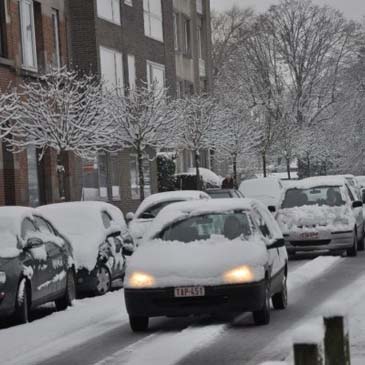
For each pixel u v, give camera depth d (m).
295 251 39.16
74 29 59.00
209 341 19.61
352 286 28.48
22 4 50.03
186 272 21.09
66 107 43.72
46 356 18.77
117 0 64.25
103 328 22.44
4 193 47.38
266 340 19.45
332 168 124.75
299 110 124.94
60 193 45.41
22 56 49.50
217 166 100.44
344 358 10.27
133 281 21.33
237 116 83.25
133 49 66.88
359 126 119.75
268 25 127.94
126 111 52.81
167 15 75.56
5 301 22.67
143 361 17.69
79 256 29.84
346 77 122.38
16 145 44.97
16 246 23.81
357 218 41.28
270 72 126.12
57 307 26.98
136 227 37.78
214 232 22.72
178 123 56.12
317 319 22.14
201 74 93.12
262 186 63.59
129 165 66.19
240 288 20.89
